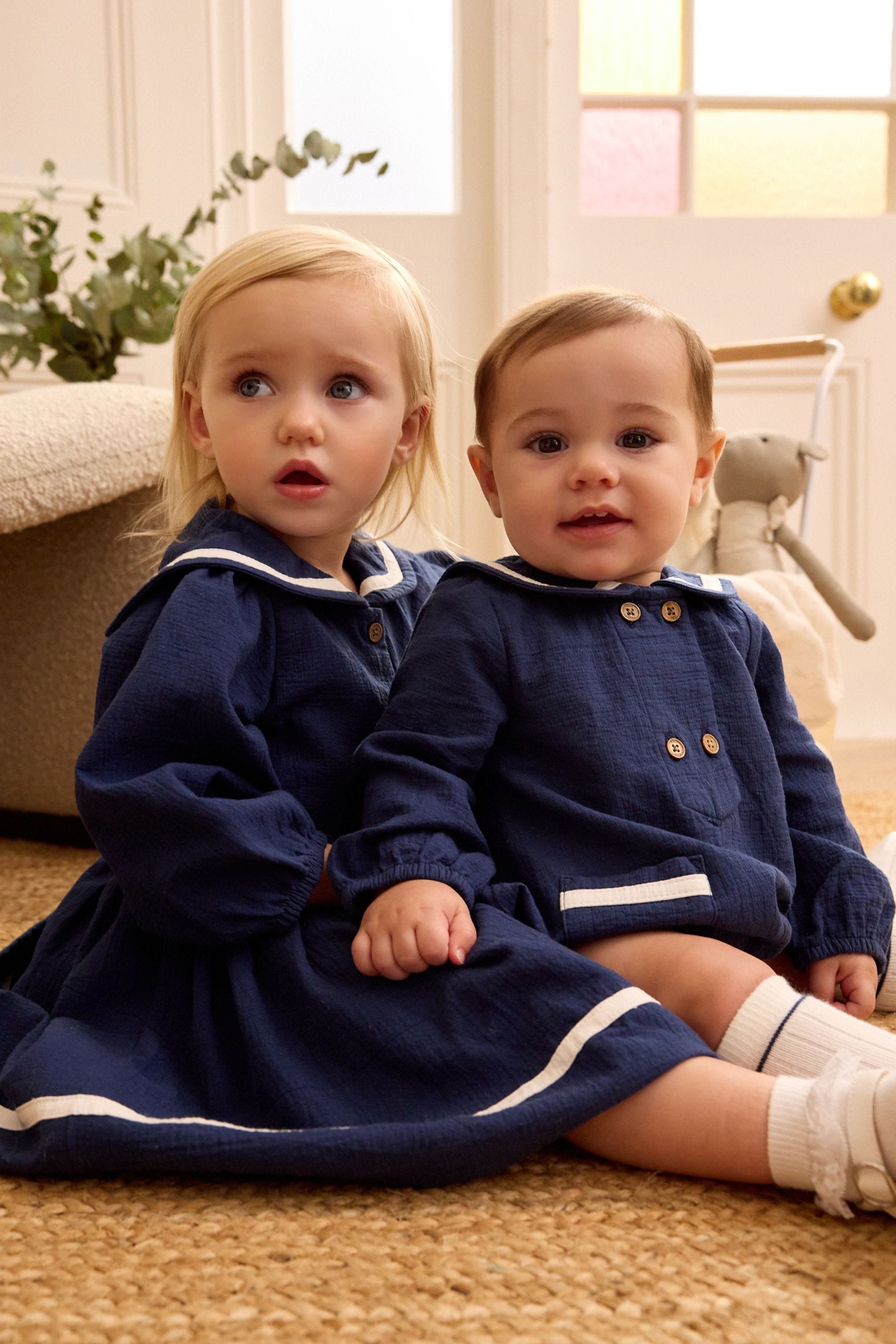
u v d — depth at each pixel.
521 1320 0.53
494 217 2.40
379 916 0.73
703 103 2.44
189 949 0.77
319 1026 0.72
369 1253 0.59
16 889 1.34
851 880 0.90
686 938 0.77
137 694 0.76
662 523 0.87
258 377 0.86
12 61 2.20
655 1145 0.67
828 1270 0.58
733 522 1.94
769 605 1.63
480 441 0.94
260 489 0.86
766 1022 0.71
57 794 1.55
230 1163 0.65
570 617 0.87
